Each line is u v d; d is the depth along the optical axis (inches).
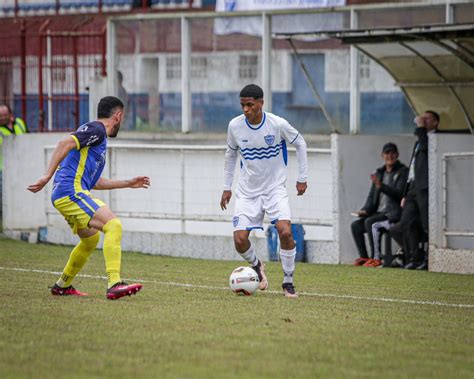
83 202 1063.0
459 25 1462.8
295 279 1355.8
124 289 1064.2
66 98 2180.1
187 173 1711.4
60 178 1066.7
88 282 1263.5
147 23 2038.6
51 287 1193.4
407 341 868.0
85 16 2362.2
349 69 1872.5
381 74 1856.5
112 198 1781.5
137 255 1708.9
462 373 752.3
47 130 2162.9
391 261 1549.0
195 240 1690.5
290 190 1643.7
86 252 1096.2
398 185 1549.0
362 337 878.4
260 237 1641.2
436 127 1652.3
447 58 1743.4
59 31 2320.4
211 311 1002.7
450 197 1478.8
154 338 851.4
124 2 2498.8
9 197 1942.7
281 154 1146.0
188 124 2009.1
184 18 2001.7
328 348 826.2
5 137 1937.7
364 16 1845.5
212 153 1685.5
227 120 1973.4
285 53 1931.6
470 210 1480.1
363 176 1622.8
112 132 1089.4
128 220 1796.3
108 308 1008.9
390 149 1565.0
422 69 1782.7
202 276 1371.8
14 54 2327.8
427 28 1494.8
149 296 1119.0
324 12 1879.9
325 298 1144.8
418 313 1035.9
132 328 895.1
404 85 1815.9
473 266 1441.9
